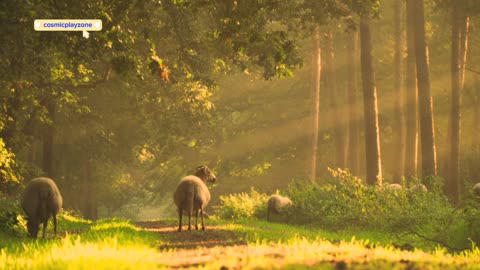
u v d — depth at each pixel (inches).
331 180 4057.6
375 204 3503.9
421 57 4660.4
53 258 1397.6
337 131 7017.7
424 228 3046.3
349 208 3521.2
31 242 2065.7
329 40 6968.5
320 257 1445.6
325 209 3681.1
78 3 2874.0
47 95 5059.1
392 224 3110.2
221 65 5753.0
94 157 7032.5
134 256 1398.9
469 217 2689.5
